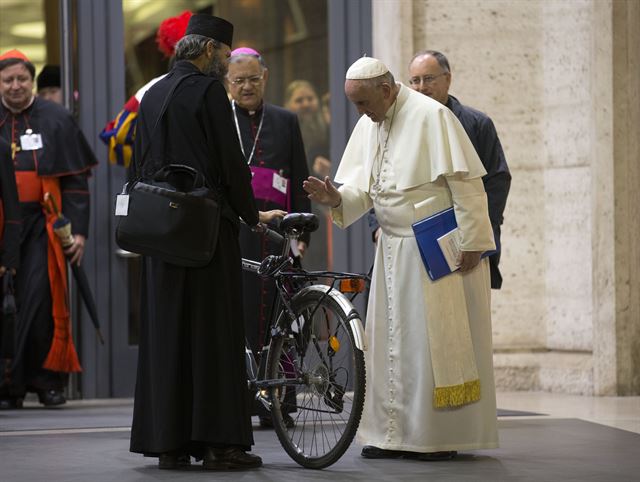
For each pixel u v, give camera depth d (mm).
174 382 17656
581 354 30281
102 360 29891
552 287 30859
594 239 29609
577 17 30266
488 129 21688
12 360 27719
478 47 30734
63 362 28016
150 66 30234
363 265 30984
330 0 30719
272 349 19031
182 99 17953
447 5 30578
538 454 19797
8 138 28344
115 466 18422
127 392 30078
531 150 30953
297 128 24859
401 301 19344
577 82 30281
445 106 20859
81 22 29938
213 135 17891
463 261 19172
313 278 19109
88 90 29984
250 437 17938
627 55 29438
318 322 18453
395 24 30109
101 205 29953
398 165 19391
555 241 30781
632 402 28109
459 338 19141
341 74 30750
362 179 19969
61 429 23391
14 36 30031
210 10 30188
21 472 17828
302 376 18453
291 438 18594
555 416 25281
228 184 17875
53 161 28328
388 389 19406
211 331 17750
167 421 17609
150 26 30219
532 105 30953
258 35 30391
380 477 17312
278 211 20609
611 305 29453
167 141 17969
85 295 28281
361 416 18234
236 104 24562
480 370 19484
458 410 19156
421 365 19094
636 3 29500
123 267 30062
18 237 26953
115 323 30000
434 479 17156
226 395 17656
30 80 28359
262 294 23688
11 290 27203
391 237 19578
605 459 19203
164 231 17453
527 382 30781
